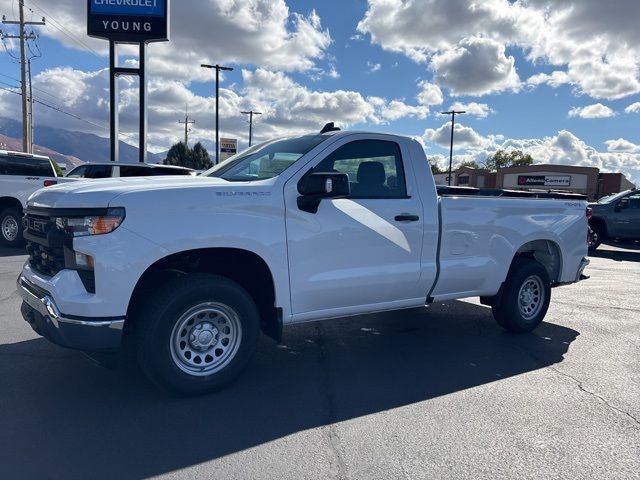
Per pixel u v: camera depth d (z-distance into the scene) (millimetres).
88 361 4797
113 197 3699
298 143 4887
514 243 5887
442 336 6047
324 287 4508
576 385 4562
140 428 3590
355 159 4789
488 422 3805
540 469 3176
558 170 60156
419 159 5172
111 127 21906
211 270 4426
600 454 3371
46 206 3926
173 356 3930
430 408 4039
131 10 21109
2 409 3826
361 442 3475
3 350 5055
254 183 4250
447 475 3090
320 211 4445
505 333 6227
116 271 3648
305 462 3205
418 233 5051
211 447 3361
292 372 4766
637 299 8516
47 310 3736
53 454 3221
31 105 38438
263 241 4160
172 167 14000
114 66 21625
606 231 16547
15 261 10195
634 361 5234
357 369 4891
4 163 11594
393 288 4953
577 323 6809
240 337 4184
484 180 67438
